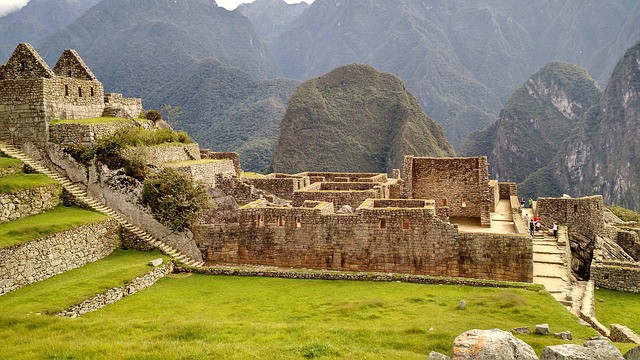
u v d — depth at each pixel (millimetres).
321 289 25875
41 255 25953
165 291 25609
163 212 32438
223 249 32875
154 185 32875
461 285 26016
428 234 29844
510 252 28828
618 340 20078
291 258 31828
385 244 30391
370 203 32406
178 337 17469
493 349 12406
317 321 20312
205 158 50500
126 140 36094
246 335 17562
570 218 43875
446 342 16641
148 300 23922
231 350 15445
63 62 42344
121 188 33500
